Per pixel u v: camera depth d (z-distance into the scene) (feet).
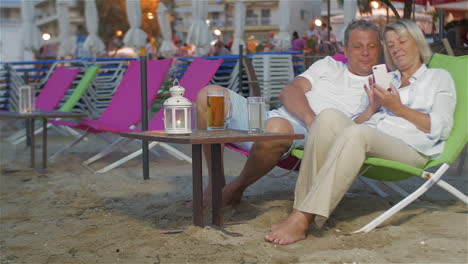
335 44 21.68
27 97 15.93
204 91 9.89
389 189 11.73
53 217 10.14
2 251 8.05
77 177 14.42
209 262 7.05
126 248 7.88
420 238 7.68
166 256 7.39
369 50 10.34
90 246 8.11
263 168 9.46
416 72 9.41
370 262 6.73
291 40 32.99
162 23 41.91
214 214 8.64
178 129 8.09
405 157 8.54
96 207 10.89
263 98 8.08
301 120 10.27
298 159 9.93
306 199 7.84
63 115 15.20
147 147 13.82
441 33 17.02
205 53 33.22
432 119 8.59
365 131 7.89
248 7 91.25
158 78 16.89
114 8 75.05
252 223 8.80
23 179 14.32
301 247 7.53
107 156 18.17
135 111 16.72
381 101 8.82
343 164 7.75
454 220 8.73
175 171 15.01
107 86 27.55
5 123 30.07
